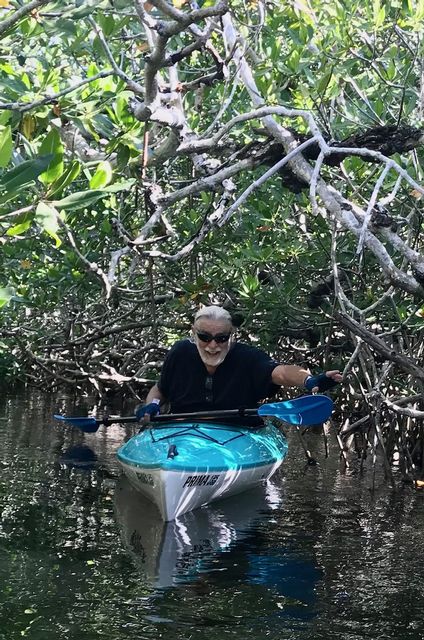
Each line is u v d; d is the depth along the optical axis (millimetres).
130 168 6453
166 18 6270
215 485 6258
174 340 11438
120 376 11328
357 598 4371
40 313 12227
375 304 7141
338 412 10297
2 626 3777
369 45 7203
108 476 7070
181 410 6883
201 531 5570
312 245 8578
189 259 9383
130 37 6125
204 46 5723
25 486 6535
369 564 4973
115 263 6410
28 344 12992
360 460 8570
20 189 3053
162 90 6109
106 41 6070
